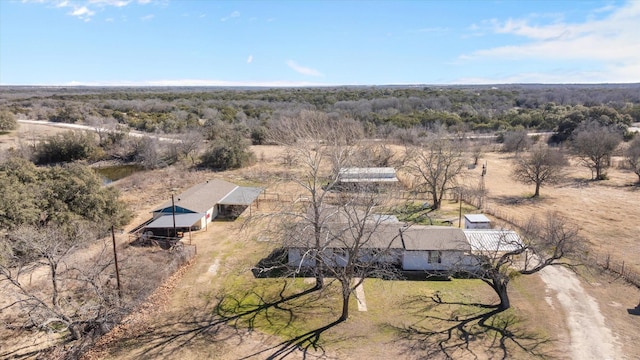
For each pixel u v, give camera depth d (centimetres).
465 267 2769
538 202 4488
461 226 3616
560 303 2394
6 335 2025
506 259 2339
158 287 2570
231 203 3894
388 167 5147
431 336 2089
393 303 2427
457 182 4931
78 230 2698
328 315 2298
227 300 2456
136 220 3738
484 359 1898
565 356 1919
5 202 2656
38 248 1952
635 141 6153
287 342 2047
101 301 2059
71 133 6562
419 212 4053
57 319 1875
